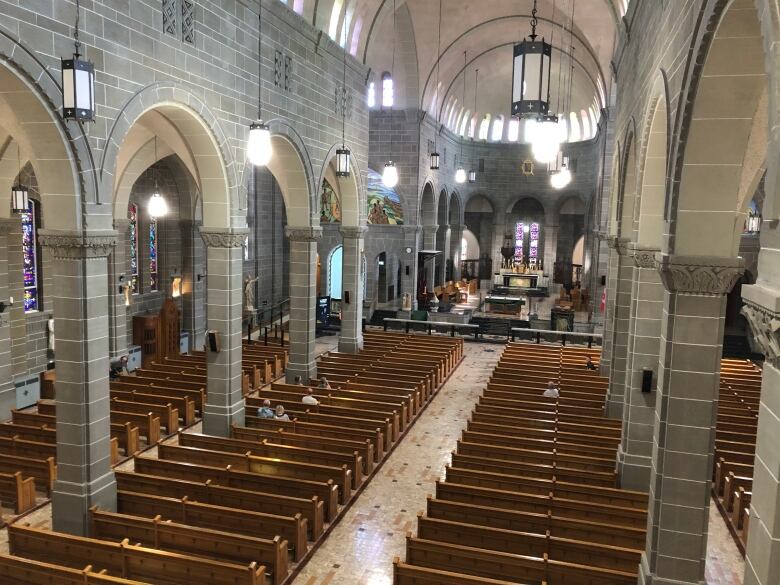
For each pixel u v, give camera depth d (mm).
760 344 4590
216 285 15500
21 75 9359
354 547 11297
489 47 35781
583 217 48812
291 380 20578
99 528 10516
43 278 20969
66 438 11172
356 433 15031
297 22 17703
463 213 46312
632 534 10094
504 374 20953
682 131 7754
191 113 13461
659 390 8984
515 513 10578
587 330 33406
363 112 23453
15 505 12312
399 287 39812
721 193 7875
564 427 15789
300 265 20078
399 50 32094
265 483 12109
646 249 12312
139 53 11727
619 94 18266
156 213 20891
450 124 41781
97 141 10812
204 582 8961
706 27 6586
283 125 17375
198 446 14039
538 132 11445
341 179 22984
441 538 10266
